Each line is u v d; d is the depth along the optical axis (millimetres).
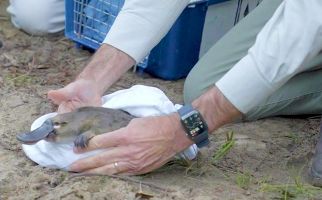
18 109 3029
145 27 2631
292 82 3055
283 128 3078
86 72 2600
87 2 3627
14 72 3455
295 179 2564
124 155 2330
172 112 2393
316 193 2518
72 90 2535
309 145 2924
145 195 2336
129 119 2426
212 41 3525
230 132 2957
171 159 2502
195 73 3113
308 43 2223
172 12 2662
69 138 2375
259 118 3133
